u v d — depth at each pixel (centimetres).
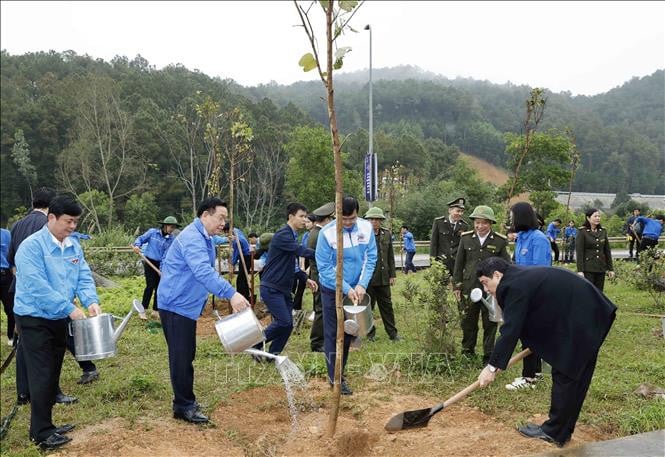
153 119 5034
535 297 397
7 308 747
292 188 4434
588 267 889
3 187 4888
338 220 390
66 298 431
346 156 4381
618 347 707
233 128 973
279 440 431
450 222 868
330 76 359
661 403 471
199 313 465
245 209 5084
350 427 453
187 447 418
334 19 357
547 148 3472
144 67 8056
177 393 466
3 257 717
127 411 489
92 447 416
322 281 536
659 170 3425
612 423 455
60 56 7338
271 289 638
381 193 3509
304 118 6781
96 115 4272
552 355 399
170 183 4972
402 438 430
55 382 439
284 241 631
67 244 459
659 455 333
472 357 636
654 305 1023
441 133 10362
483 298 566
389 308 776
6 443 434
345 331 496
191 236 456
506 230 937
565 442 405
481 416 479
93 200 4103
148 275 916
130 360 675
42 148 5053
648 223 1523
